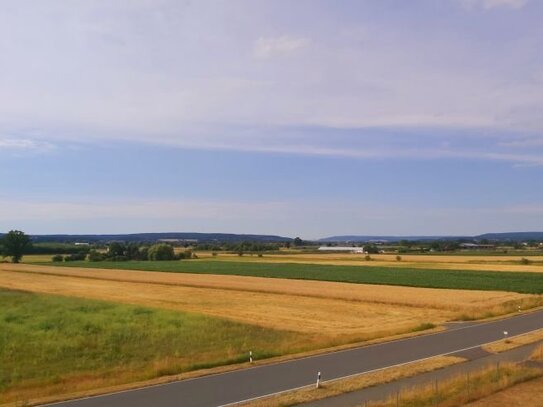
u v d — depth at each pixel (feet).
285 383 71.20
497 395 64.80
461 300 202.90
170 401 62.69
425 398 62.03
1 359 92.99
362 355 90.38
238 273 357.00
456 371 78.64
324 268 397.19
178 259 550.36
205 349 102.83
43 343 105.60
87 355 97.71
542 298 206.08
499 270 362.53
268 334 122.01
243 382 71.72
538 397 63.93
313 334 124.36
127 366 89.40
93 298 210.59
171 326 126.41
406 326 132.36
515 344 101.45
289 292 233.55
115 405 61.05
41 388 74.43
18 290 246.06
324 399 63.46
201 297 218.38
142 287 267.39
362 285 270.26
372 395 65.31
